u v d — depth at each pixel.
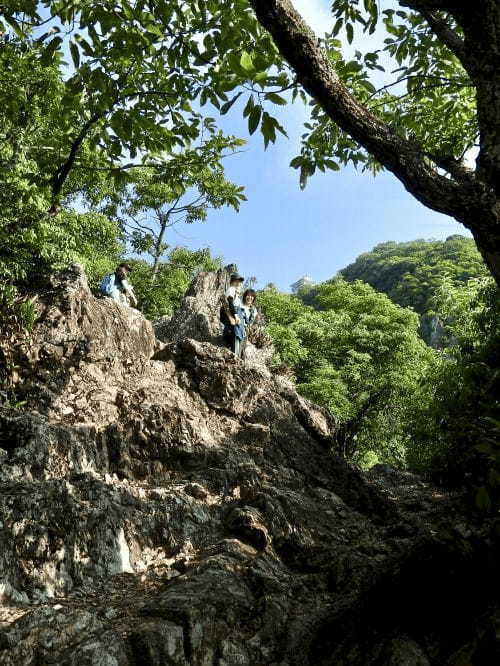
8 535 3.89
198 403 7.41
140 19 3.96
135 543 4.57
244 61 3.18
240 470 6.07
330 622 3.57
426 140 5.90
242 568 4.35
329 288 31.72
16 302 7.12
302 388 21.89
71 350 6.84
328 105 2.60
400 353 23.39
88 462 5.50
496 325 8.95
